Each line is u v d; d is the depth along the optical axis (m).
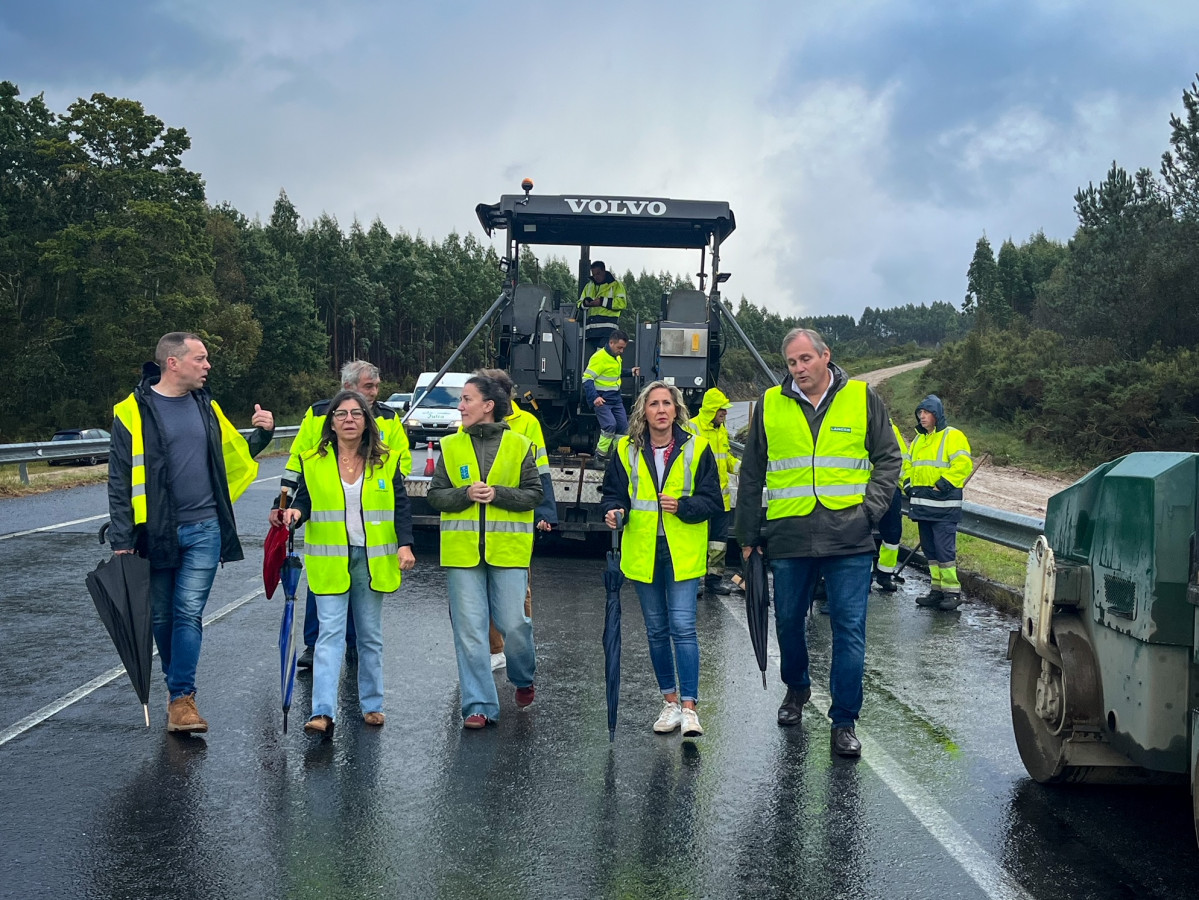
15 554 10.84
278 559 5.54
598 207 11.98
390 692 6.24
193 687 5.45
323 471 5.53
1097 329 33.81
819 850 4.07
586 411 12.09
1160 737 3.95
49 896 3.59
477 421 5.69
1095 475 4.60
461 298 88.81
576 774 4.90
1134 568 4.09
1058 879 3.83
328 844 4.05
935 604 9.45
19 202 50.59
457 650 5.63
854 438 5.38
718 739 5.47
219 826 4.21
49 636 7.39
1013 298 91.12
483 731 5.54
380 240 84.50
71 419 47.03
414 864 3.89
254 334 58.06
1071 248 41.47
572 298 13.62
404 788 4.67
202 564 5.53
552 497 6.07
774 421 5.50
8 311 47.56
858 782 4.84
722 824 4.32
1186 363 27.39
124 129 47.78
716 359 12.39
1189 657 3.93
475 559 5.60
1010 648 5.13
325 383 65.62
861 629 5.34
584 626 8.16
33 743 5.18
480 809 4.44
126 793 4.55
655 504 5.55
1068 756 4.56
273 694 6.14
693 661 5.52
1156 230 31.64
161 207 46.56
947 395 45.91
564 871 3.85
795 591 5.56
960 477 9.31
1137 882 3.82
